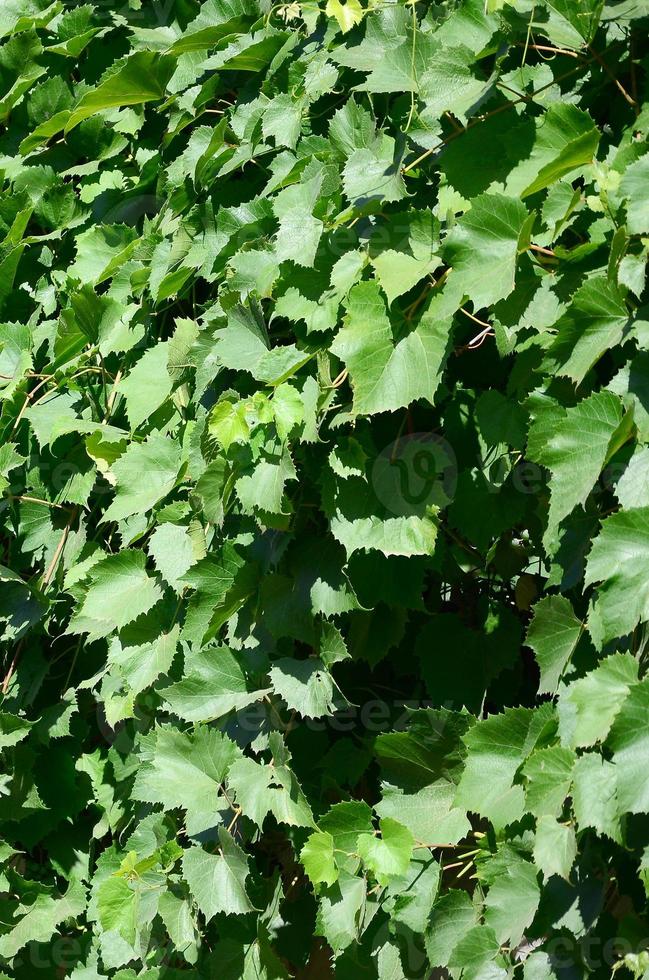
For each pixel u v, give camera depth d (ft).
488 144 9.00
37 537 10.71
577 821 8.34
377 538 9.03
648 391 8.35
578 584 8.87
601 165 8.54
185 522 9.68
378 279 8.88
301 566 9.31
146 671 9.74
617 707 8.24
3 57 11.31
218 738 9.40
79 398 10.68
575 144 8.43
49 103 11.34
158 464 9.91
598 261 8.66
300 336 9.38
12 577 10.45
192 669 9.59
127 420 10.53
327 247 9.33
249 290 9.59
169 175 10.48
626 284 8.32
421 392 8.82
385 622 9.32
